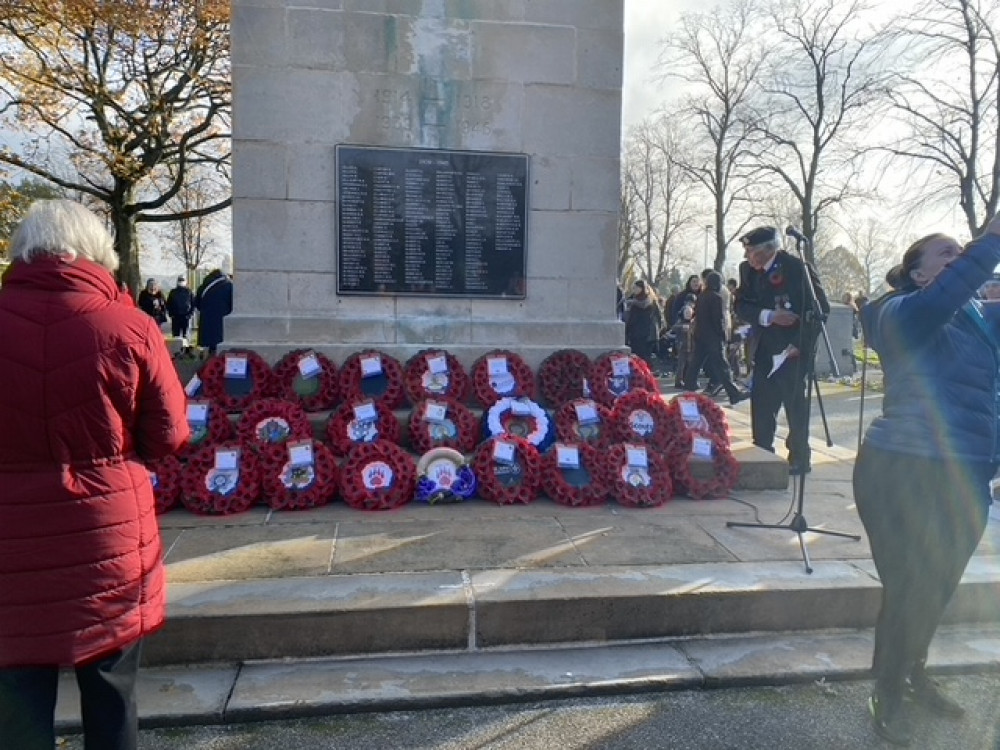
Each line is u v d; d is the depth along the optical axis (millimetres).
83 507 2158
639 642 3727
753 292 6164
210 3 15914
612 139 6895
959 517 2928
